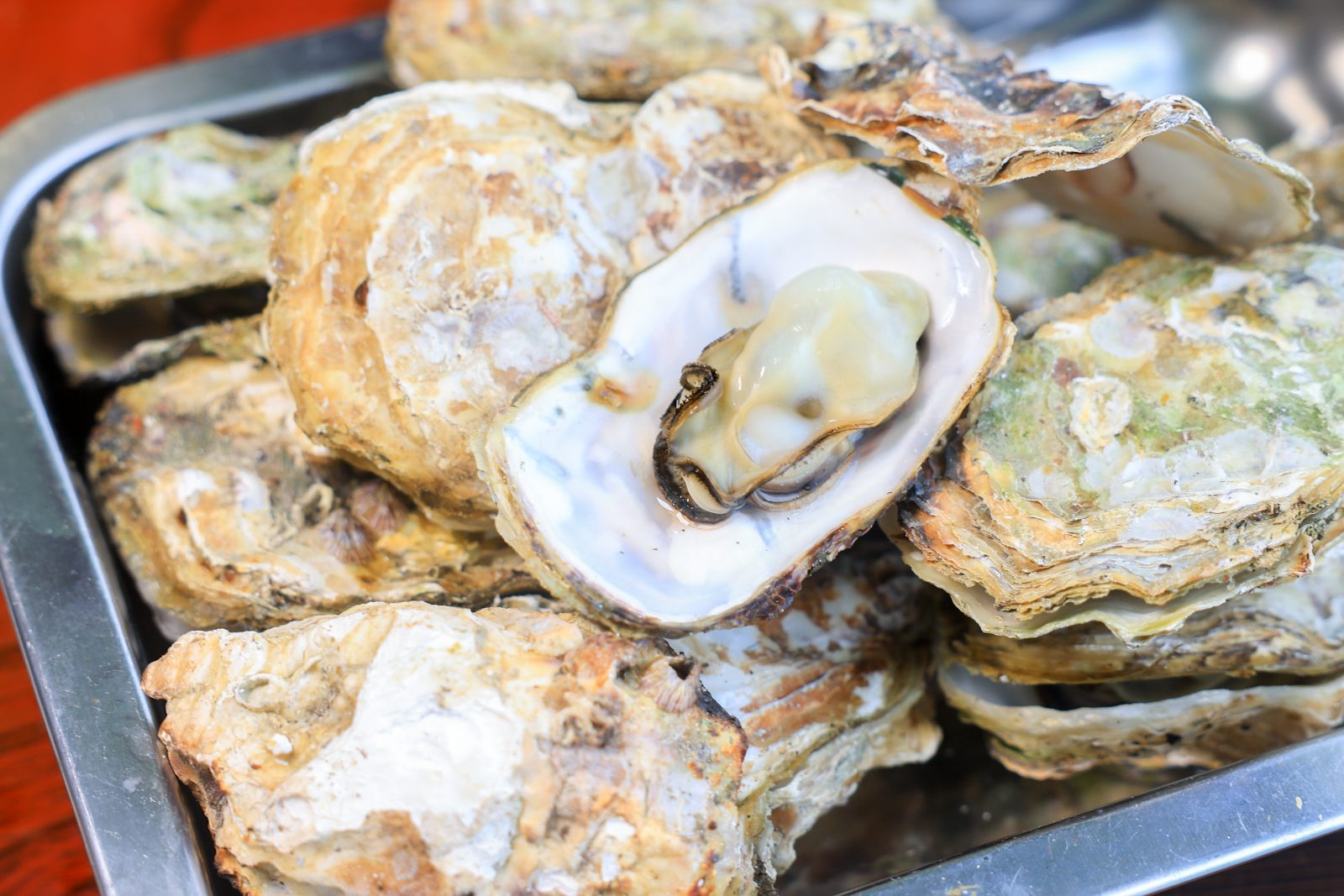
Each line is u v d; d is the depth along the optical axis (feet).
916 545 1.21
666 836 1.09
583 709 1.10
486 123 1.29
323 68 1.63
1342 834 1.31
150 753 1.18
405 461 1.24
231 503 1.33
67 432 1.49
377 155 1.26
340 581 1.29
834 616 1.32
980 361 1.19
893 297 1.20
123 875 1.14
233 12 2.19
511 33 1.54
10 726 1.41
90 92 1.58
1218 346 1.25
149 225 1.51
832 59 1.31
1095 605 1.21
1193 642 1.27
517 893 1.08
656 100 1.32
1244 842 1.15
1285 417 1.21
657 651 1.15
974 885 1.14
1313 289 1.26
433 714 1.09
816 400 1.20
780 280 1.26
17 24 2.11
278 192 1.56
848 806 1.33
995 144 1.20
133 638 1.27
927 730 1.34
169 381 1.44
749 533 1.21
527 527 1.18
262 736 1.12
